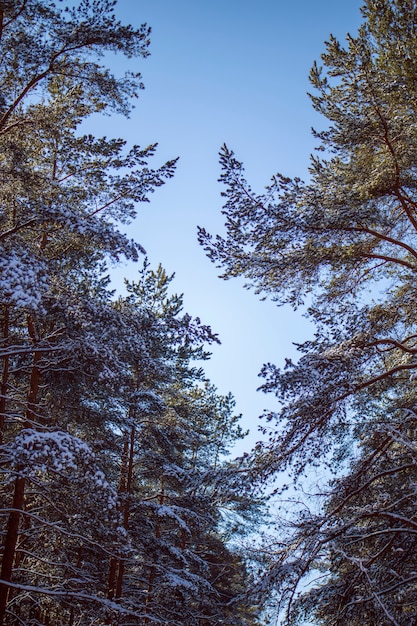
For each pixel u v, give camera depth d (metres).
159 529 21.22
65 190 12.23
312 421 10.73
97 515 13.12
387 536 11.17
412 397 12.59
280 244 11.64
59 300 11.71
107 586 16.86
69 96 13.05
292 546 10.28
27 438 9.96
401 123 11.41
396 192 12.03
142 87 12.42
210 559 24.05
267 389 10.03
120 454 18.80
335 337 11.30
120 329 11.66
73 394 14.76
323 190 11.90
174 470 18.47
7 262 9.17
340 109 12.36
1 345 13.16
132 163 13.21
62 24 11.25
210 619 21.34
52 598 13.87
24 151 11.88
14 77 11.80
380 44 12.20
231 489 10.79
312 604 10.34
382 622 10.12
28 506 15.02
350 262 12.11
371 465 11.70
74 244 13.19
